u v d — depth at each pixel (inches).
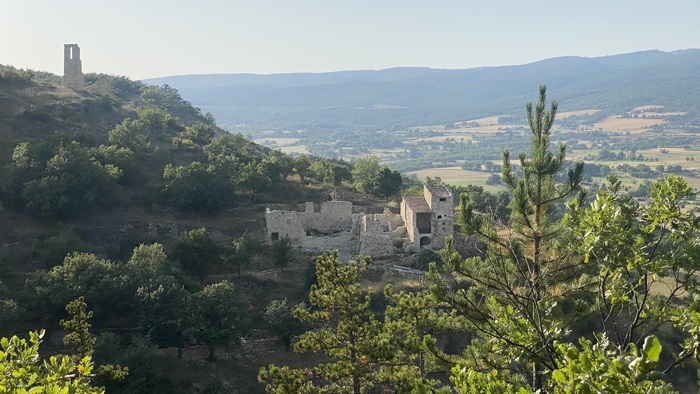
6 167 3302.2
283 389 1135.0
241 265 2812.5
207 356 2202.3
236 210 3575.3
